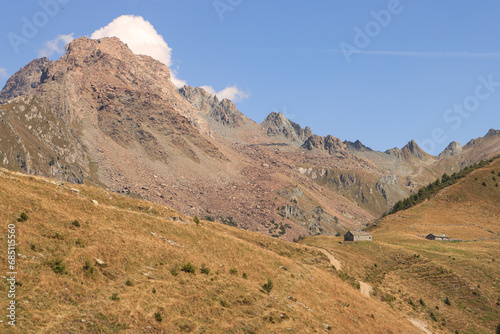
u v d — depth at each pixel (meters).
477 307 95.56
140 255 50.03
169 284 45.94
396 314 80.94
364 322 64.25
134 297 40.06
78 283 38.09
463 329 85.06
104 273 42.16
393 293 98.12
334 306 64.94
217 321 42.94
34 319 31.27
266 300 53.03
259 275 62.84
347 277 94.88
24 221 44.00
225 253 65.38
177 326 38.97
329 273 90.19
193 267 52.56
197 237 66.75
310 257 99.44
